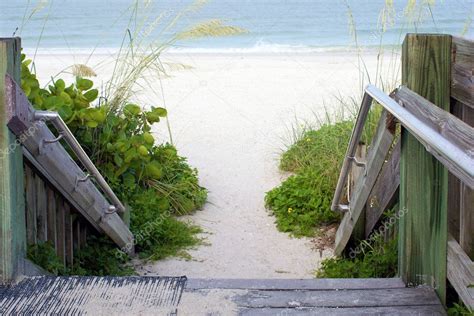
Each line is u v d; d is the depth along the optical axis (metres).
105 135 6.27
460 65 3.55
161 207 6.43
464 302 3.14
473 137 2.80
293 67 14.85
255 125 9.56
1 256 3.61
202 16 32.09
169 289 3.54
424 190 3.52
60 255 4.84
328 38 25.02
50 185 4.59
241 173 7.77
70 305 3.37
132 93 7.06
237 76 13.57
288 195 6.74
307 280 3.71
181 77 13.32
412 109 3.59
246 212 6.77
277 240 6.15
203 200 6.93
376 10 33.19
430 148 3.02
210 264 5.64
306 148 7.89
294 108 10.46
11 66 3.65
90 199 4.83
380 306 3.36
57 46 22.50
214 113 10.30
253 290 3.55
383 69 13.71
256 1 38.56
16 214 3.70
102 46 22.66
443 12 26.44
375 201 5.19
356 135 4.77
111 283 3.61
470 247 3.45
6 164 3.62
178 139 8.95
